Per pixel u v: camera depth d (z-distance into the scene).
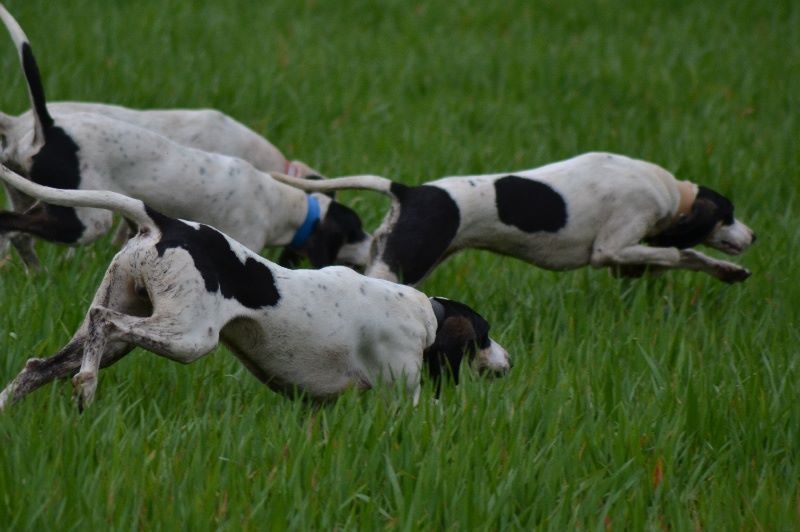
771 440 8.48
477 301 11.50
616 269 12.08
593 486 7.35
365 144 16.55
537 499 7.28
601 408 8.56
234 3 24.66
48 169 10.58
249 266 7.97
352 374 8.66
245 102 17.92
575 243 11.62
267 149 13.63
